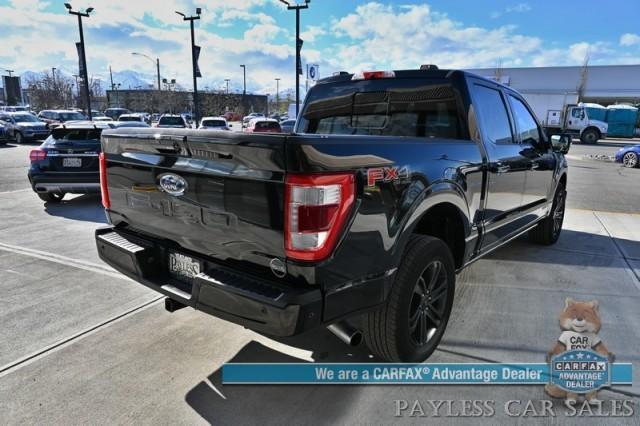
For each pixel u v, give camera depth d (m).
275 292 2.11
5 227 6.35
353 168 2.16
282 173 2.03
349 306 2.26
